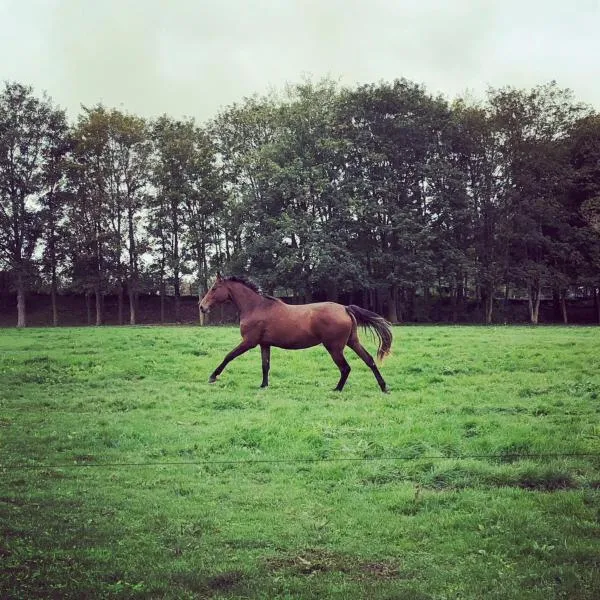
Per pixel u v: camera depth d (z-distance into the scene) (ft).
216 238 182.91
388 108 172.55
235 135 185.98
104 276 175.01
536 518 24.29
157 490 28.96
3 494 28.27
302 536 23.54
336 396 49.21
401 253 169.89
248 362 65.41
